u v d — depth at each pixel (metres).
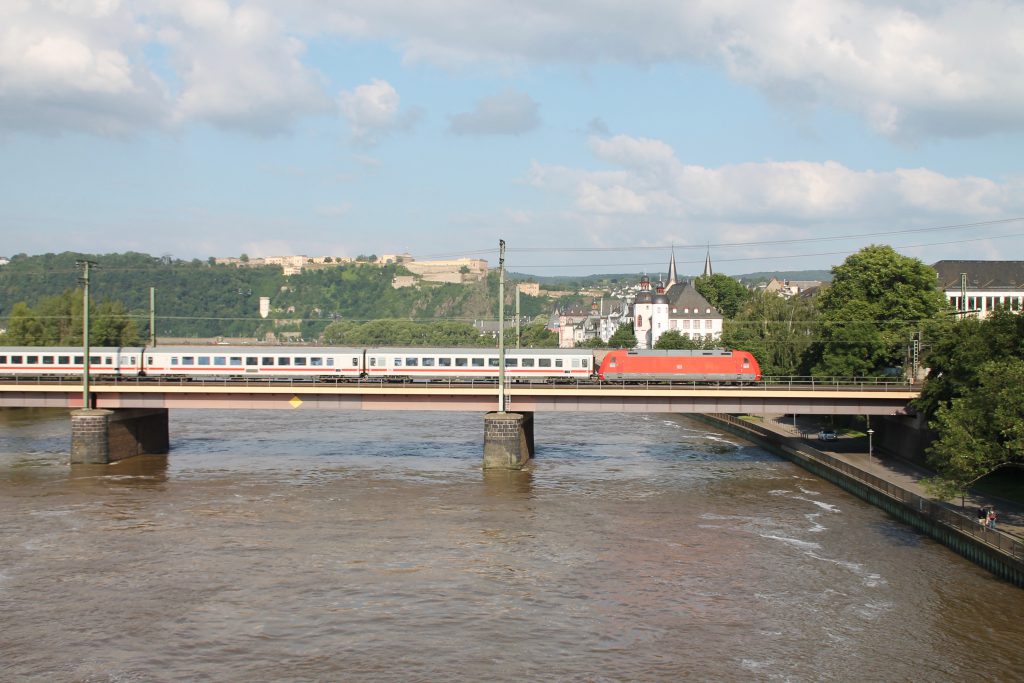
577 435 131.25
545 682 43.00
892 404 96.12
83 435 97.25
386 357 112.06
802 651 46.72
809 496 83.25
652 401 96.50
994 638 48.34
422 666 44.69
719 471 97.12
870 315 119.88
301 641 47.69
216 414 157.25
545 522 72.12
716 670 44.34
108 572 58.56
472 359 111.44
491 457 95.38
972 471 65.12
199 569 59.34
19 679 43.06
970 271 179.25
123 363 113.69
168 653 46.06
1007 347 80.12
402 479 89.94
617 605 53.28
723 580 57.78
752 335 170.12
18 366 113.50
